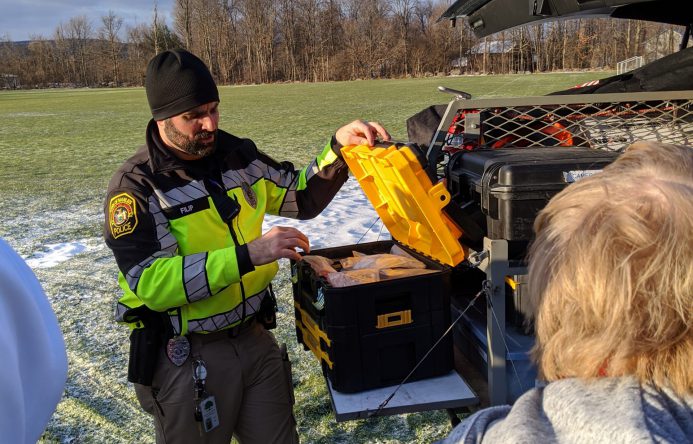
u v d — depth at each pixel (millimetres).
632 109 2754
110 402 3646
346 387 1999
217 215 2053
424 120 3723
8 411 860
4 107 40156
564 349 791
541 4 2721
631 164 856
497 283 1970
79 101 45031
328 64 75500
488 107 2555
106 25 97000
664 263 725
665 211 748
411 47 71312
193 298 1914
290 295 5090
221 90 58469
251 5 79500
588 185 848
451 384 2047
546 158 2062
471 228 2045
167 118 1941
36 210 8594
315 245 6410
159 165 1995
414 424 3279
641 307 737
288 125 19844
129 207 1953
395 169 1946
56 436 3326
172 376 2039
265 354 2178
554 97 2586
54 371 989
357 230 6910
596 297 753
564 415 765
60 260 6277
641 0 2512
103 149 15977
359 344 1977
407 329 2018
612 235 757
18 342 930
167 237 1996
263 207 2258
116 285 5516
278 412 2197
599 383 777
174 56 1945
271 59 80938
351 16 78438
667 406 731
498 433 825
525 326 2178
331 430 3281
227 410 2092
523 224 1931
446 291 2049
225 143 2158
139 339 2033
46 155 15047
